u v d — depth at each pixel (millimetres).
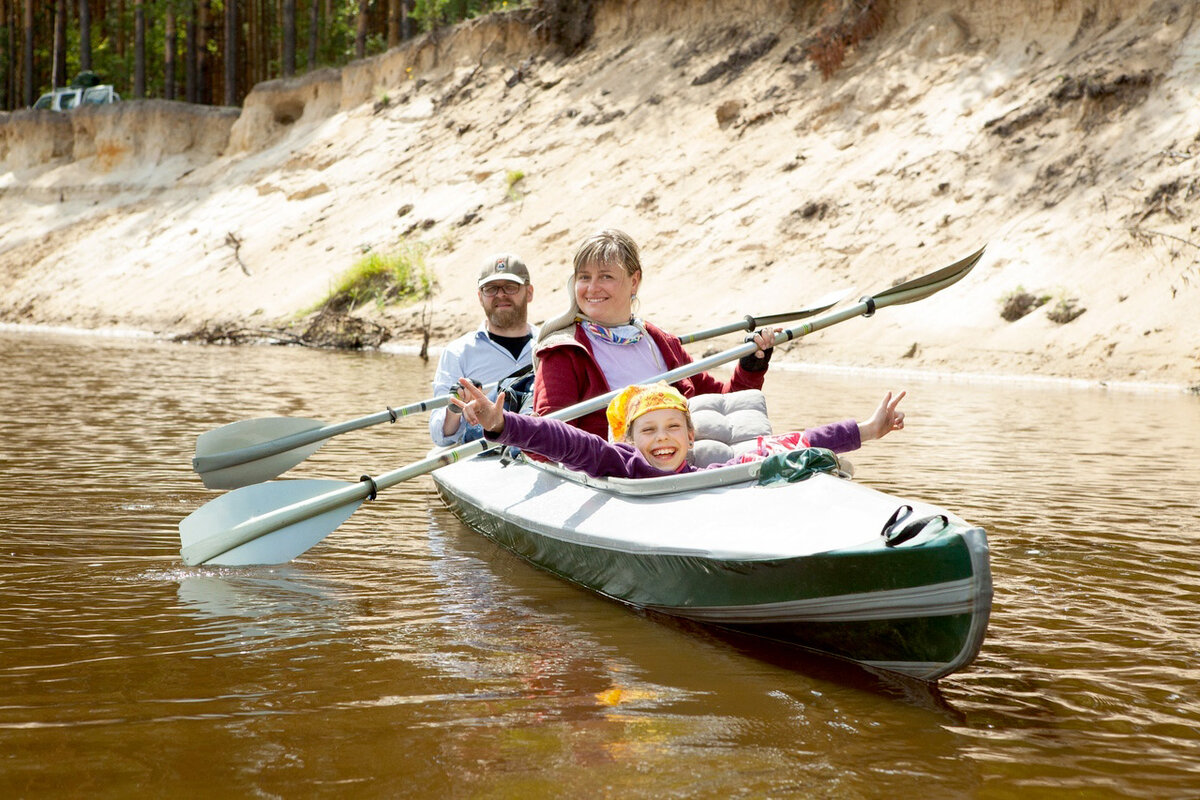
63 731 2287
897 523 2572
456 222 20828
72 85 34344
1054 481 5598
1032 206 14680
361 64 27250
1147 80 15102
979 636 2438
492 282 5246
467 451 4070
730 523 2967
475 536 4441
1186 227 13102
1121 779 2121
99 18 42688
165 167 29547
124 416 7910
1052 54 16688
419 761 2156
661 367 4238
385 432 7457
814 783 2080
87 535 4188
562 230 19141
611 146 20656
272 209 24922
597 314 4172
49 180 30516
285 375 11898
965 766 2170
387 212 22531
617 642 2988
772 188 17547
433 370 12984
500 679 2664
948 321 13672
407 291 19250
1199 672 2742
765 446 3514
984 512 4766
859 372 12914
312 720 2371
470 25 25641
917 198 15773
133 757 2160
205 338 19000
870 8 18969
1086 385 11531
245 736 2275
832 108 18234
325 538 4355
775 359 14109
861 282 15039
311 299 20359
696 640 3021
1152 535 4328
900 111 17422
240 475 4457
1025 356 12531
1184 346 11742
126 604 3303
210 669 2705
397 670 2721
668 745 2258
